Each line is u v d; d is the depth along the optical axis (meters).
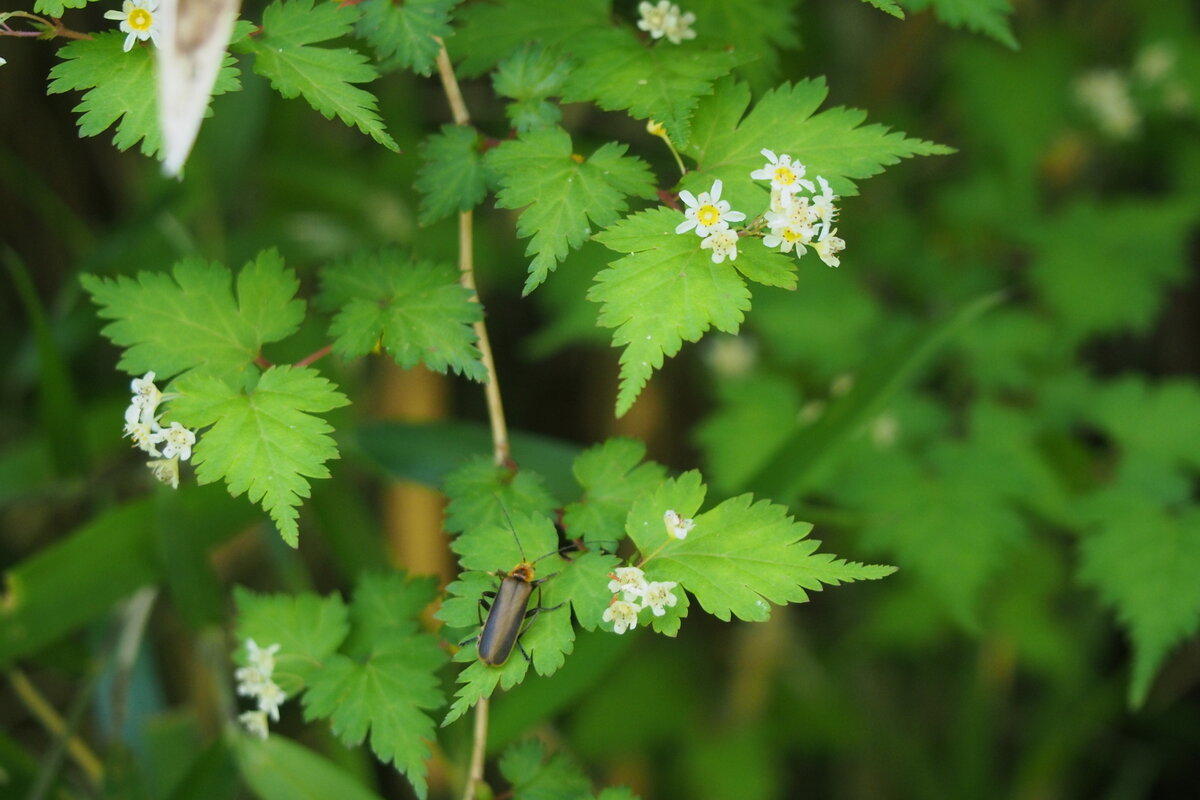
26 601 0.38
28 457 0.41
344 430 0.39
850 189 0.34
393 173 0.50
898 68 0.51
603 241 0.34
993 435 0.44
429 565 0.48
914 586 0.50
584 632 0.37
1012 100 0.51
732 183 0.34
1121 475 0.43
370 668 0.35
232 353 0.35
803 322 0.47
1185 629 0.41
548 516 0.35
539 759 0.35
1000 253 0.50
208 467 0.34
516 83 0.35
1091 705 0.49
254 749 0.37
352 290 0.35
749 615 0.34
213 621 0.38
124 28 0.34
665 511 0.34
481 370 0.35
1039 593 0.49
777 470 0.38
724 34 0.36
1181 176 0.52
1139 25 0.53
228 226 0.51
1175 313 0.59
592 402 0.60
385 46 0.34
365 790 0.37
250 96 0.46
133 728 0.40
